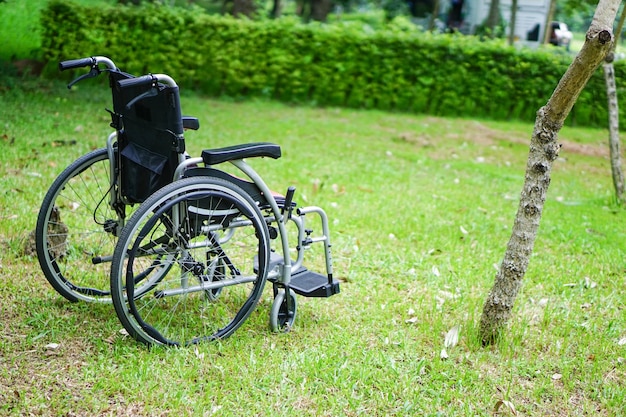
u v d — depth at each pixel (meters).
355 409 2.99
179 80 11.60
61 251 4.29
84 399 2.89
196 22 11.42
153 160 3.36
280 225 3.57
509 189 7.32
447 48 11.74
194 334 3.54
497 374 3.41
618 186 6.86
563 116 3.33
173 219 3.32
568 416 3.10
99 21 11.02
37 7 11.32
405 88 11.85
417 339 3.70
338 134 9.40
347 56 11.77
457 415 3.02
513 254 3.55
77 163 3.63
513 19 13.06
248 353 3.39
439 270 4.76
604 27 3.05
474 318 4.00
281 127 9.41
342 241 5.17
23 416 2.75
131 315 3.42
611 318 4.18
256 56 11.71
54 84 10.17
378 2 19.88
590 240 5.65
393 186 6.91
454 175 7.78
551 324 4.04
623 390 3.30
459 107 11.91
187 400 2.94
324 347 3.51
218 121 9.38
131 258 3.11
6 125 7.29
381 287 4.41
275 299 3.65
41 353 3.23
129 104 3.04
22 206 5.04
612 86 6.65
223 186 3.29
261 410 2.94
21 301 3.74
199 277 3.62
